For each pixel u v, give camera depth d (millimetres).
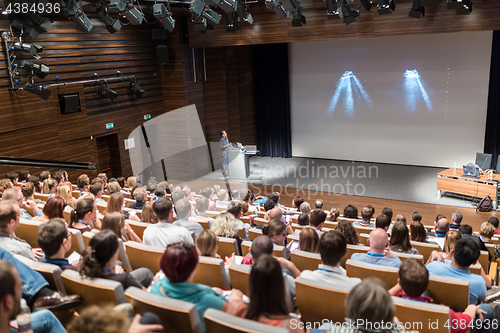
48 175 6984
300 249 3490
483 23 8078
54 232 2494
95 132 10305
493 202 9359
